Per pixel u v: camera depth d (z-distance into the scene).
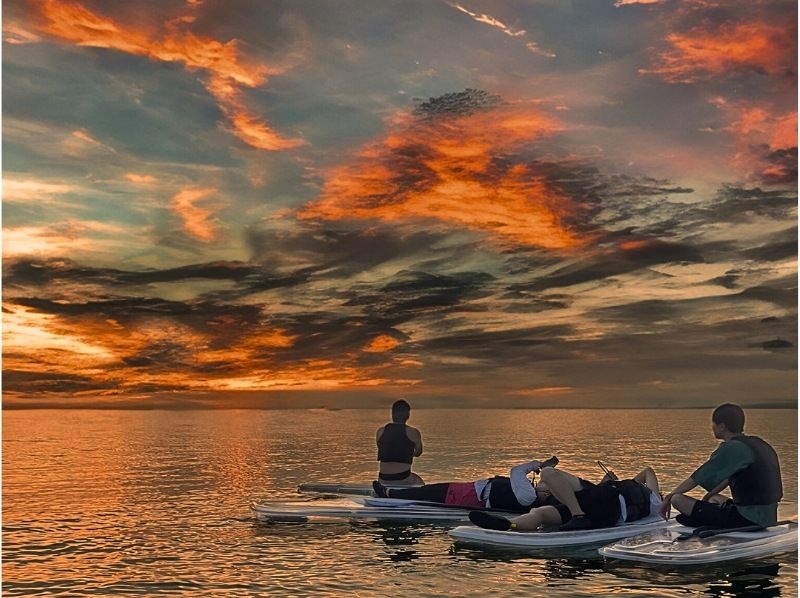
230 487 8.48
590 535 5.88
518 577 4.91
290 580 4.88
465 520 6.68
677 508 5.90
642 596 4.50
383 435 7.93
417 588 4.69
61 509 7.21
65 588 4.75
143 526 6.48
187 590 4.68
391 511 6.81
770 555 5.39
